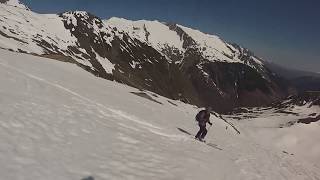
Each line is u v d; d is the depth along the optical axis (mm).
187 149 22500
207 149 24953
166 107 43000
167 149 20547
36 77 25422
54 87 24281
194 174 17672
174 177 16141
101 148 16422
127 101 32875
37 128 15617
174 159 18906
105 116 22469
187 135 26766
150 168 16266
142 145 19328
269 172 27062
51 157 13375
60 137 15734
